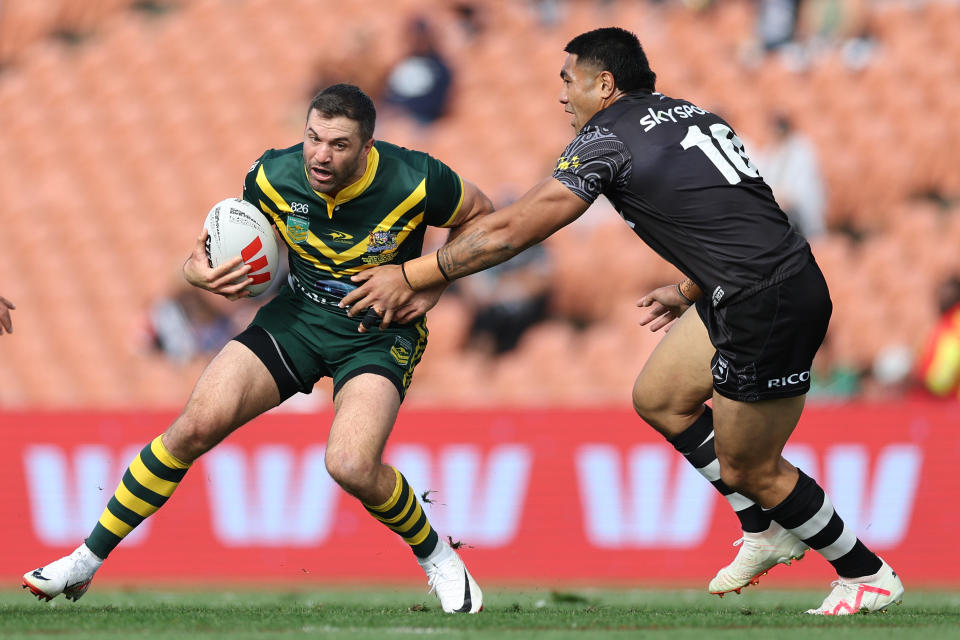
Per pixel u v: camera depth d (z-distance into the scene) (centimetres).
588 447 2683
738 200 1402
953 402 3356
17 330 4631
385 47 5094
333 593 2433
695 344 1555
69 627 1305
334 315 1558
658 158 1412
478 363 3981
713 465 1598
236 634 1235
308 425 2750
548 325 4138
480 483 2708
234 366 1515
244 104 5272
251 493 2752
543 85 4991
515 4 5338
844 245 4328
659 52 5138
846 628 1323
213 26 5550
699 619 1423
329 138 1435
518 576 2673
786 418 1450
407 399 3934
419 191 1527
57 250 4891
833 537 1510
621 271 4206
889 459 2588
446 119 4897
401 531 1521
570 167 1424
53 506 2781
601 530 2661
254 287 1568
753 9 5284
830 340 4066
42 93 5491
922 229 4422
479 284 4081
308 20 5497
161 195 5028
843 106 4966
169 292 4656
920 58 5112
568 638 1204
